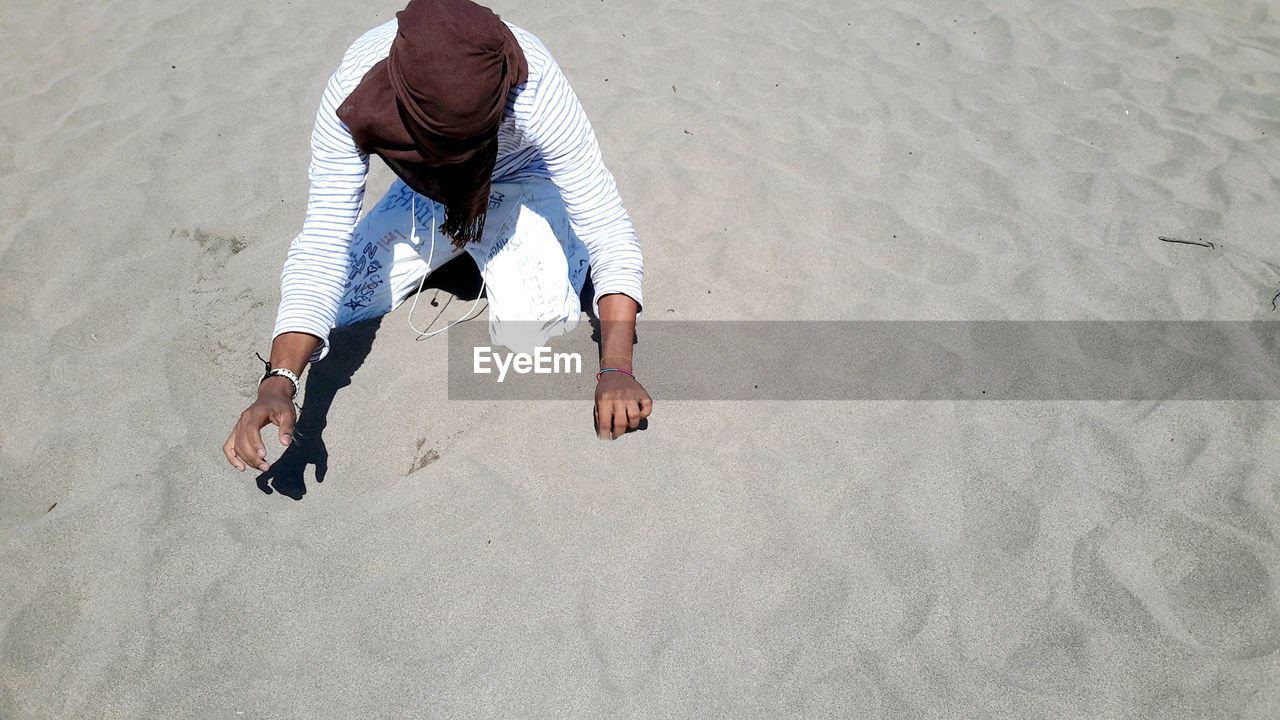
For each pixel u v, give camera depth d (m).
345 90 1.87
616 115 3.79
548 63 1.95
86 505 2.19
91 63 4.23
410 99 1.73
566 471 2.31
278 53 4.27
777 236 3.13
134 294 2.84
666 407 2.50
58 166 3.49
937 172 3.46
